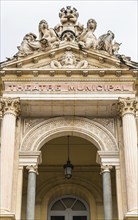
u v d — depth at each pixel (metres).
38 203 28.58
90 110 25.27
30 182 23.45
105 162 24.05
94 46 26.31
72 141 28.38
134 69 25.22
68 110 25.23
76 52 26.12
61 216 28.95
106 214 22.67
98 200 28.73
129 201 21.86
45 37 26.62
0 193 21.84
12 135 23.56
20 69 25.08
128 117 24.14
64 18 29.16
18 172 23.61
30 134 24.94
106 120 25.45
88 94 24.83
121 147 24.20
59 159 29.45
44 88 24.98
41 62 25.75
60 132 25.17
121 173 23.47
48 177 29.47
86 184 29.30
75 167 29.73
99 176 29.52
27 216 22.55
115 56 25.61
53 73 25.17
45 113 25.41
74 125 25.31
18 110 24.58
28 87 24.98
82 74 25.27
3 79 25.19
